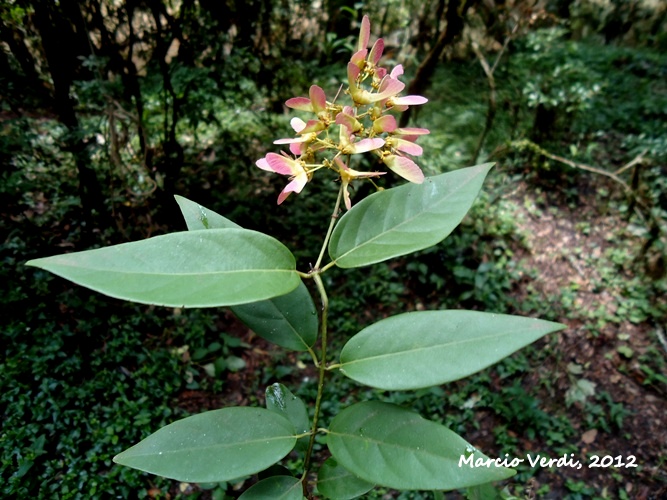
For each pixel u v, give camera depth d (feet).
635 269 13.09
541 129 15.17
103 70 10.14
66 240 10.76
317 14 14.37
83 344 9.51
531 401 10.09
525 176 15.70
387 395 10.07
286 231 12.83
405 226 2.73
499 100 15.69
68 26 9.05
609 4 21.94
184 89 10.88
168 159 11.50
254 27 12.11
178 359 10.00
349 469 2.49
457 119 15.62
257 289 2.31
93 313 9.91
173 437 2.73
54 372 8.85
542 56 16.11
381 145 2.54
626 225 14.34
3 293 9.25
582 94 14.23
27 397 8.32
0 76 8.79
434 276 12.31
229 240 2.43
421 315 2.54
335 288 12.08
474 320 2.41
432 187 2.81
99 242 10.93
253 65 12.55
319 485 3.07
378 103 2.67
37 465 7.77
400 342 2.51
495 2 15.05
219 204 12.62
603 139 17.12
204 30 10.85
